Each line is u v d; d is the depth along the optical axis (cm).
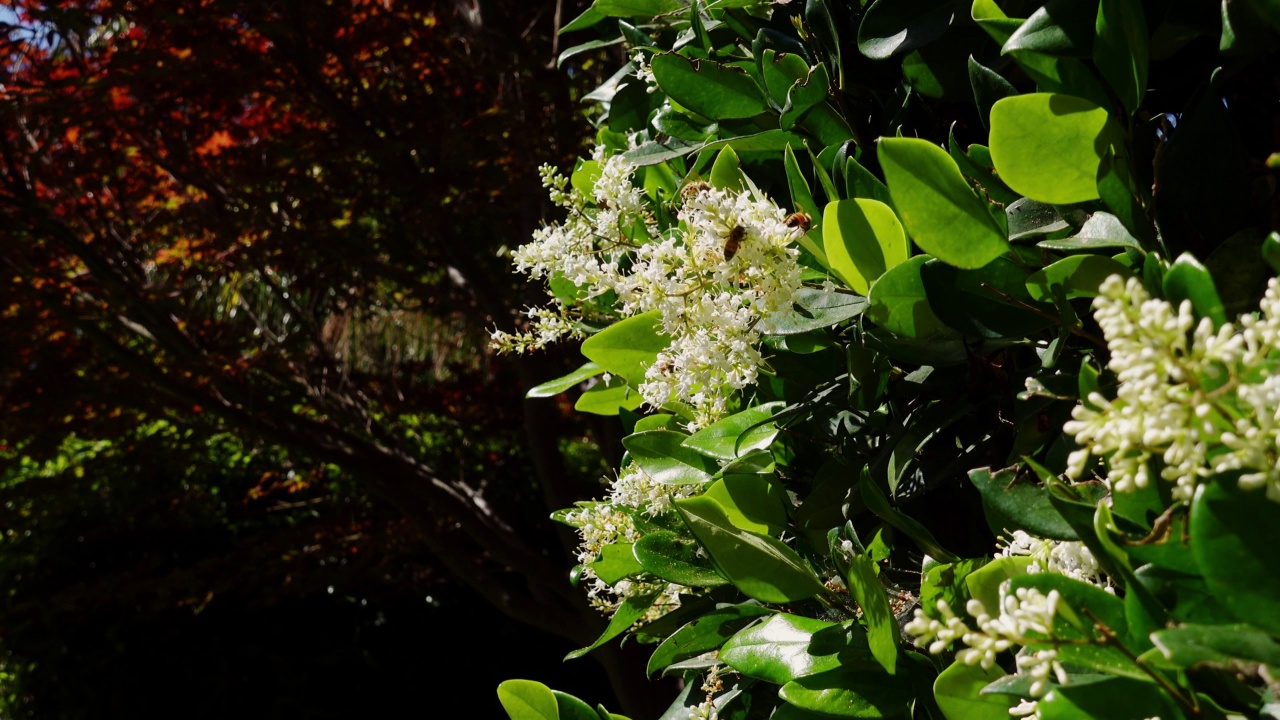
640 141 112
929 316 87
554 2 292
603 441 279
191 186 290
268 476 392
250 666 397
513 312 288
